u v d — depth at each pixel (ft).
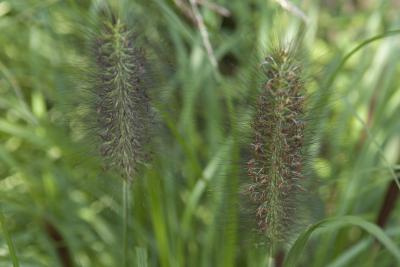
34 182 13.80
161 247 10.09
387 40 13.94
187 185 12.91
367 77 14.23
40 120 13.09
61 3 12.35
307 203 8.45
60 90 10.43
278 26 10.50
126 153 7.86
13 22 13.26
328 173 11.77
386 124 13.92
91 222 13.48
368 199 13.37
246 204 7.93
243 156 7.79
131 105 7.66
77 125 8.39
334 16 17.22
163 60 8.67
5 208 12.32
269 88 6.84
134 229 10.75
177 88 12.45
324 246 11.85
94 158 8.56
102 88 7.70
